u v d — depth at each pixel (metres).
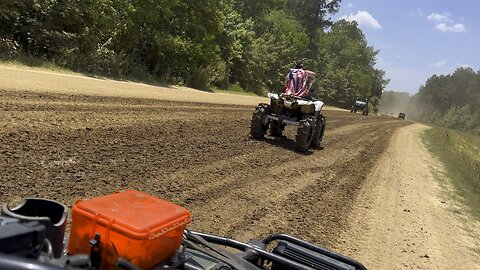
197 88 30.92
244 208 6.34
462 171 16.98
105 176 6.16
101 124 9.51
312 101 13.21
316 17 79.44
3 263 1.44
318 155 12.73
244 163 9.26
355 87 83.88
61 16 19.12
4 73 13.31
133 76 24.09
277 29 56.19
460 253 6.70
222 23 31.50
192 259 2.86
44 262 1.53
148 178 6.55
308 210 7.01
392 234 6.86
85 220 2.39
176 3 25.91
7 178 5.25
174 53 27.88
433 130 50.09
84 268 1.86
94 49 21.03
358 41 111.50
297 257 3.59
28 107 9.37
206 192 6.60
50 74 16.05
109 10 21.05
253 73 44.19
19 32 18.34
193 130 11.77
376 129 30.39
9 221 1.79
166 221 2.48
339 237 6.11
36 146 6.80
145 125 10.68
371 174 11.52
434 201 10.11
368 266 5.34
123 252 2.27
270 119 13.13
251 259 3.48
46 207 2.48
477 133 114.19
